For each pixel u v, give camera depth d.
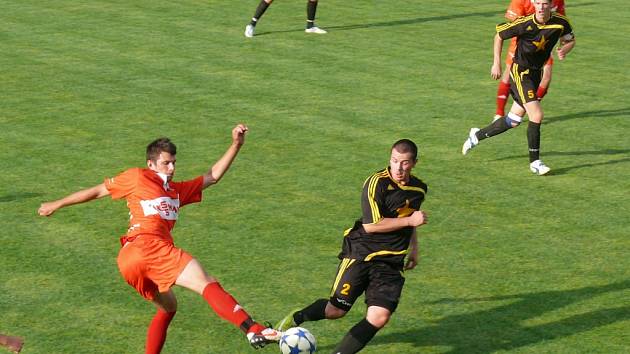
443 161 38.09
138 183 22.17
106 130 41.12
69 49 55.75
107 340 23.45
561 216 32.41
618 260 28.72
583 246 29.81
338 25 63.88
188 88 47.97
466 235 30.61
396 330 24.27
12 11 66.06
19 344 20.53
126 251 21.69
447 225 31.45
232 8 68.56
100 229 30.69
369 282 22.34
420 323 24.62
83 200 22.28
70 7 67.88
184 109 44.38
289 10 68.44
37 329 23.95
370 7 70.44
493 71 37.47
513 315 25.03
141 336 23.70
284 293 26.23
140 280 21.59
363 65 53.41
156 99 45.94
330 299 22.55
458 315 25.06
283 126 42.03
